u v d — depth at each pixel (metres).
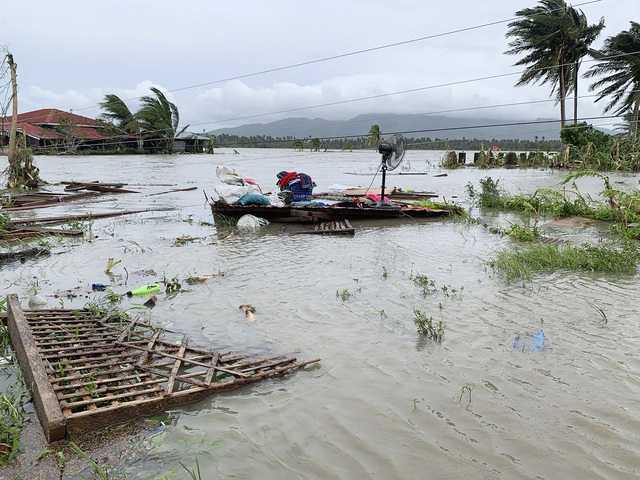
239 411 3.71
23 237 9.98
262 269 7.56
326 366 4.38
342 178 25.41
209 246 9.29
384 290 6.42
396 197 16.62
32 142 48.41
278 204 12.69
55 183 21.19
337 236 10.28
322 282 6.82
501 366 4.32
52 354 4.27
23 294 6.39
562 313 5.53
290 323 5.34
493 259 8.06
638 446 3.22
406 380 4.11
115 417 3.52
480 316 5.46
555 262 7.56
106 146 52.03
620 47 35.62
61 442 3.30
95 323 5.18
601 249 7.86
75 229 10.81
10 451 3.19
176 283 6.67
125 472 3.02
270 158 44.62
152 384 3.97
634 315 5.45
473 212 13.84
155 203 15.73
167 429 3.48
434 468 3.05
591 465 3.06
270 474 3.01
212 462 3.12
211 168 31.91
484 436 3.36
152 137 51.84
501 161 36.56
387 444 3.29
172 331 5.16
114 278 7.14
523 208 13.70
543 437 3.33
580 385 3.98
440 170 31.97
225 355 4.55
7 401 3.60
